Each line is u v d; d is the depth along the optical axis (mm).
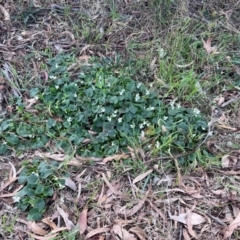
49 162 1311
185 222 1204
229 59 1653
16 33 1727
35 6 1824
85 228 1179
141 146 1349
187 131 1364
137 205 1231
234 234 1184
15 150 1359
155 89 1531
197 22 1788
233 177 1312
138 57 1643
